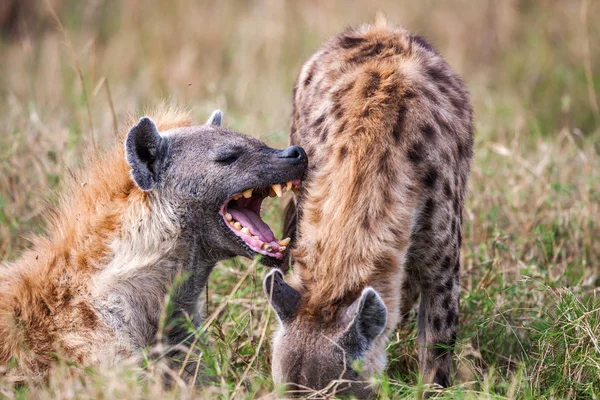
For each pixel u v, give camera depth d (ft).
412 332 32.94
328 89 30.78
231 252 30.50
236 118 51.03
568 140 47.93
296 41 66.33
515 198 40.22
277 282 25.76
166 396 26.03
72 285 28.94
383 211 26.96
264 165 29.40
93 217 29.60
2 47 70.28
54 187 37.42
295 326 25.31
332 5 68.80
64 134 42.52
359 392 25.13
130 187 29.86
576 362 28.89
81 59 64.64
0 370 27.63
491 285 35.12
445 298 29.81
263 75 63.26
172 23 68.64
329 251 26.43
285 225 33.50
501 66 63.10
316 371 24.53
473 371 29.37
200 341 29.81
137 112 38.50
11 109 50.29
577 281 34.78
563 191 39.27
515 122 51.88
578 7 60.85
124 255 29.37
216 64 65.10
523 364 28.66
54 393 26.50
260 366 29.55
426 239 29.01
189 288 30.86
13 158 40.29
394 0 68.74
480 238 38.09
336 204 27.07
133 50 66.85
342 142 28.14
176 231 29.99
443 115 29.99
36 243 31.14
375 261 26.50
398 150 27.89
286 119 52.42
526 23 64.95
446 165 29.30
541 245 36.86
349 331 24.76
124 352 28.76
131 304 29.48
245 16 69.82
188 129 30.96
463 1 67.15
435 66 31.71
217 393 27.76
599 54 57.88
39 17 72.84
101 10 71.61
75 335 28.55
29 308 28.73
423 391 27.12
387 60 30.81
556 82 57.77
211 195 29.78
